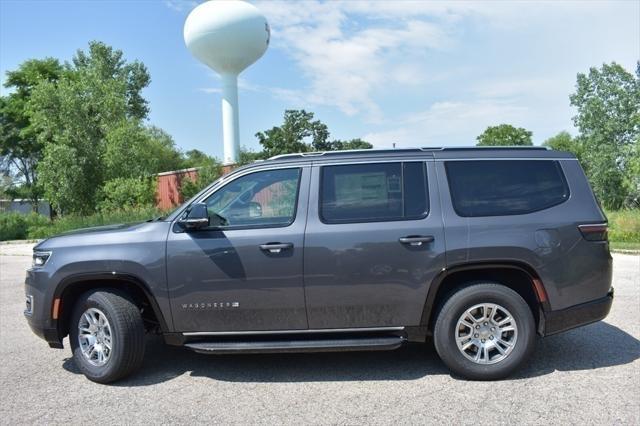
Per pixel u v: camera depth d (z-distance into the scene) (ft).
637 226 54.65
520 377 15.37
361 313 15.31
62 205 90.48
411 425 12.41
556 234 15.20
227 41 112.98
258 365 17.11
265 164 16.28
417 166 15.88
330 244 15.19
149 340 20.38
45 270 16.10
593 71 95.76
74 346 16.19
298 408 13.58
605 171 91.35
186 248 15.48
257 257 15.26
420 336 15.44
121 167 87.76
